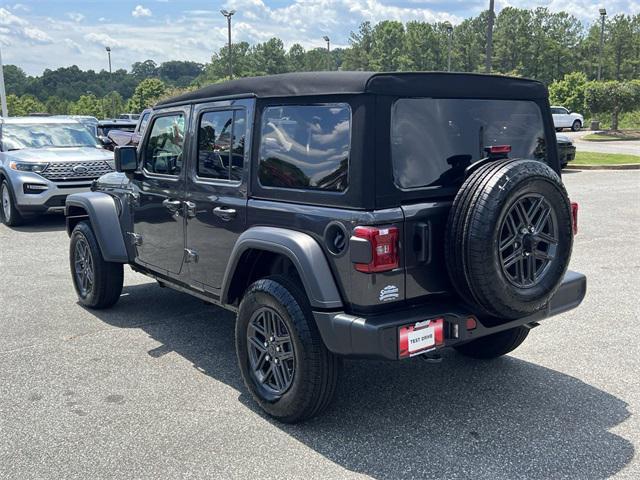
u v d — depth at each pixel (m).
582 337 5.50
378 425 3.99
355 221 3.51
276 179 4.04
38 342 5.57
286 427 3.98
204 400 4.39
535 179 3.53
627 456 3.59
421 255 3.62
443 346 3.66
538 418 4.06
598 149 27.33
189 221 4.87
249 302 4.07
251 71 120.19
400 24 121.06
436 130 3.79
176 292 7.16
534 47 112.38
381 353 3.45
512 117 4.20
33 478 3.45
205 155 4.68
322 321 3.64
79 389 4.59
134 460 3.61
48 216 12.94
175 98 5.04
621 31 102.50
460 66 117.25
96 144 13.01
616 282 7.14
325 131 3.73
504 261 3.54
